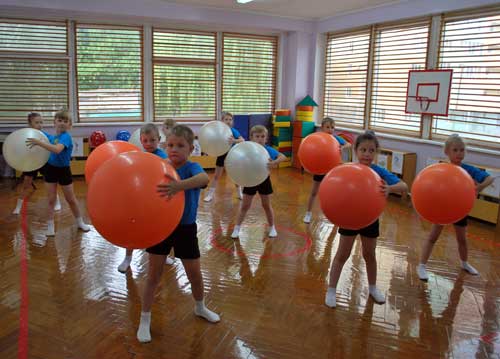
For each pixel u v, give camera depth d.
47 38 6.27
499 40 4.74
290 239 4.02
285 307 2.73
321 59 7.68
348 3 6.15
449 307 2.78
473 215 4.76
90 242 3.79
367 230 2.65
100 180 1.74
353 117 7.08
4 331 2.38
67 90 6.52
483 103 4.96
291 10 6.81
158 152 2.79
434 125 5.57
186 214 2.23
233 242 3.90
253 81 7.80
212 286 3.00
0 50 6.04
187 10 6.54
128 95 6.91
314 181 4.39
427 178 2.69
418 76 5.68
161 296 2.83
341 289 3.00
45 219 4.42
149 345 2.27
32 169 3.75
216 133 4.57
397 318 2.62
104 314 2.58
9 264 3.30
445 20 5.31
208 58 7.33
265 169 3.34
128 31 6.71
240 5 6.51
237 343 2.31
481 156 4.90
